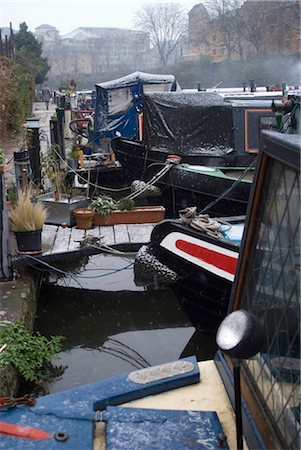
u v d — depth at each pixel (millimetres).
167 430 1890
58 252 7145
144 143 11906
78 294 7488
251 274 1983
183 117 11250
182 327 6867
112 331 6750
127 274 8086
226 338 1536
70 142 19391
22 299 6203
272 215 1763
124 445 1808
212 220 6328
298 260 1546
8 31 42625
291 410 1581
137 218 8477
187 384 2223
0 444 1776
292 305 1590
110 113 16422
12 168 12742
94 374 5684
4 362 4859
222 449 1816
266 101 11297
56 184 8852
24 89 27219
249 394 1913
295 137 1636
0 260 6633
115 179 14266
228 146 11023
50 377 5508
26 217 6961
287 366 1619
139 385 2168
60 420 1910
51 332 6637
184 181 10438
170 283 6359
